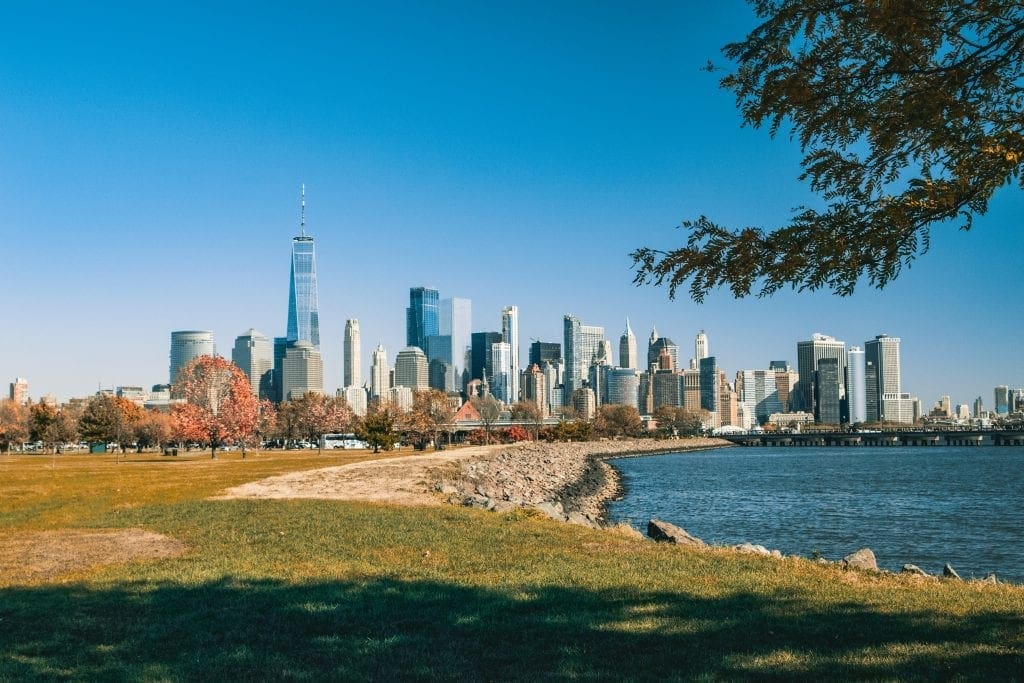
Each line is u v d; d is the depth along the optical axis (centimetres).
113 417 14138
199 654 1213
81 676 1109
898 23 1085
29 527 2830
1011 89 1139
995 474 12162
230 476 5925
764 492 8956
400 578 1773
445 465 7200
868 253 1148
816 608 1455
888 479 11069
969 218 1122
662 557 2033
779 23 1165
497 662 1170
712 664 1140
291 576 1805
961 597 1559
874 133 1196
